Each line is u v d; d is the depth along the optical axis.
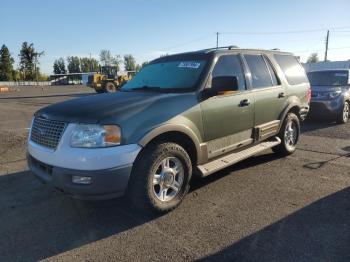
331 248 3.25
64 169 3.60
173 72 5.00
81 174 3.52
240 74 5.21
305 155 6.60
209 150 4.61
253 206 4.25
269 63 5.98
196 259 3.14
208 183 5.11
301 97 6.65
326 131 9.20
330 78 11.59
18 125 11.30
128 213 4.16
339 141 7.88
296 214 3.98
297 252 3.20
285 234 3.53
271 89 5.76
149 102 4.00
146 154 3.85
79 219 4.03
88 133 3.57
